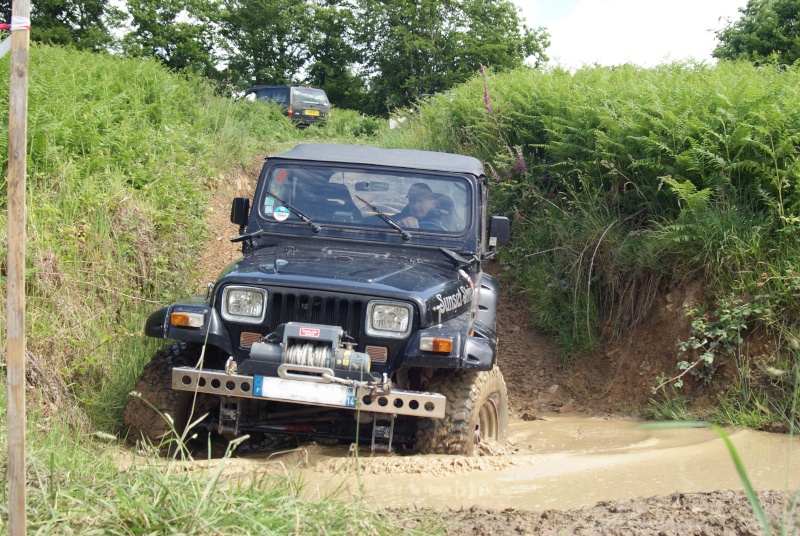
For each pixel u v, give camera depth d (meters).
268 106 18.14
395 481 4.10
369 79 39.66
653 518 3.36
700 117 7.73
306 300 4.64
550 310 8.17
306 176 5.84
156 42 28.64
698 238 6.65
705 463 4.61
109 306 6.33
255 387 4.35
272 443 5.37
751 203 6.85
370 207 5.72
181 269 7.82
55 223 6.41
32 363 4.96
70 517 2.83
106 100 9.83
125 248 6.93
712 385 6.14
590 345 7.49
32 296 5.59
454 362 4.48
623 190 8.24
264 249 5.57
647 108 8.21
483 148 10.84
